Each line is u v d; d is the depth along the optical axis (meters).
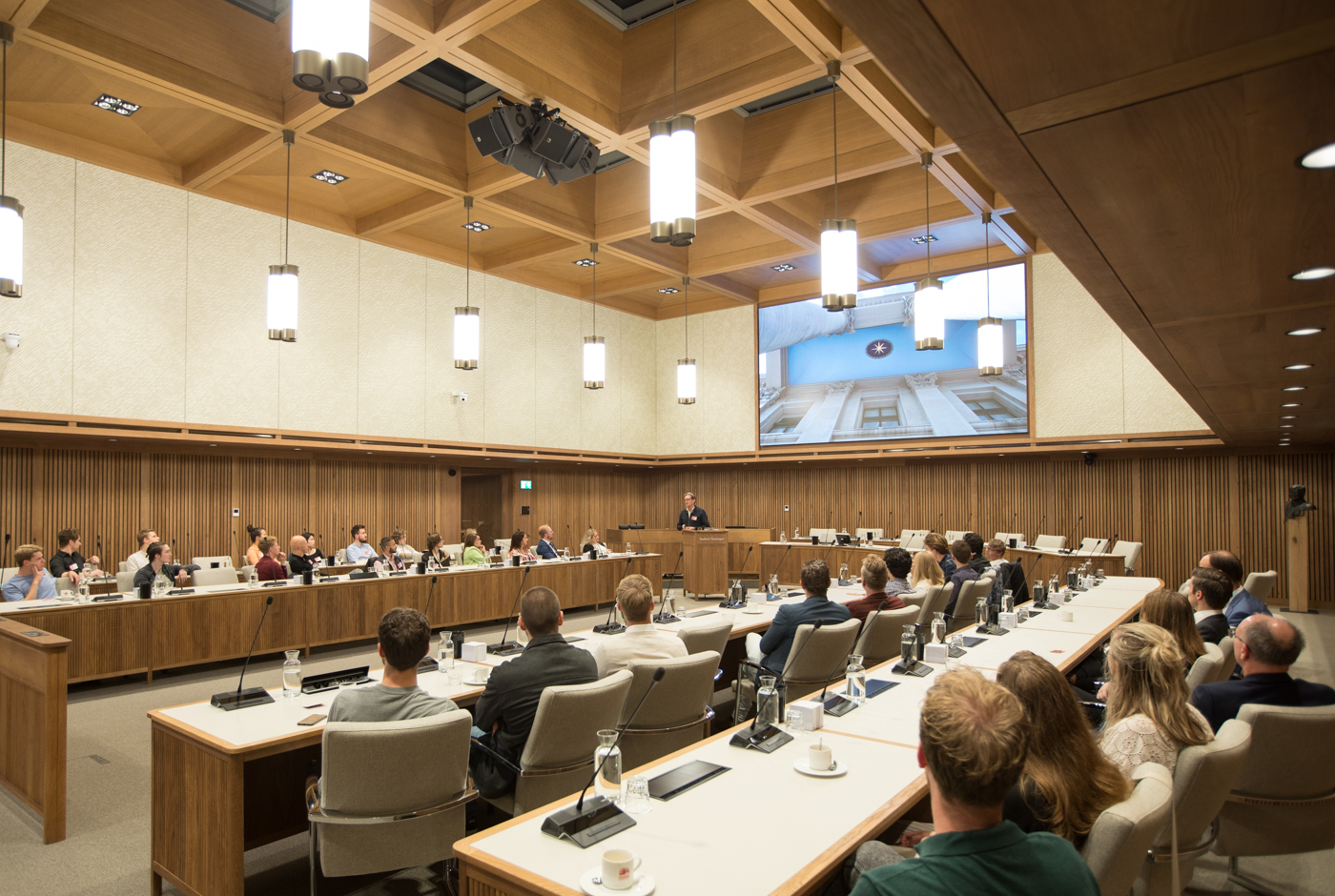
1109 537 11.65
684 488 15.26
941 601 5.64
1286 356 4.55
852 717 2.93
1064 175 2.01
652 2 6.23
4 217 4.96
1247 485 10.89
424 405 10.63
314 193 9.15
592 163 6.65
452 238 10.69
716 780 2.28
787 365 13.17
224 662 7.29
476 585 8.84
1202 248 2.62
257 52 6.31
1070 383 10.85
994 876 1.30
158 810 3.07
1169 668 2.33
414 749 2.49
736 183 8.01
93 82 6.68
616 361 13.72
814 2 5.16
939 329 5.59
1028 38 1.38
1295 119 1.69
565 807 2.05
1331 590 10.45
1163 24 1.32
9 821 3.83
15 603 6.14
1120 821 1.65
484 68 5.69
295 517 10.28
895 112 6.24
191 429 8.40
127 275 8.00
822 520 13.91
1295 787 2.68
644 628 3.56
